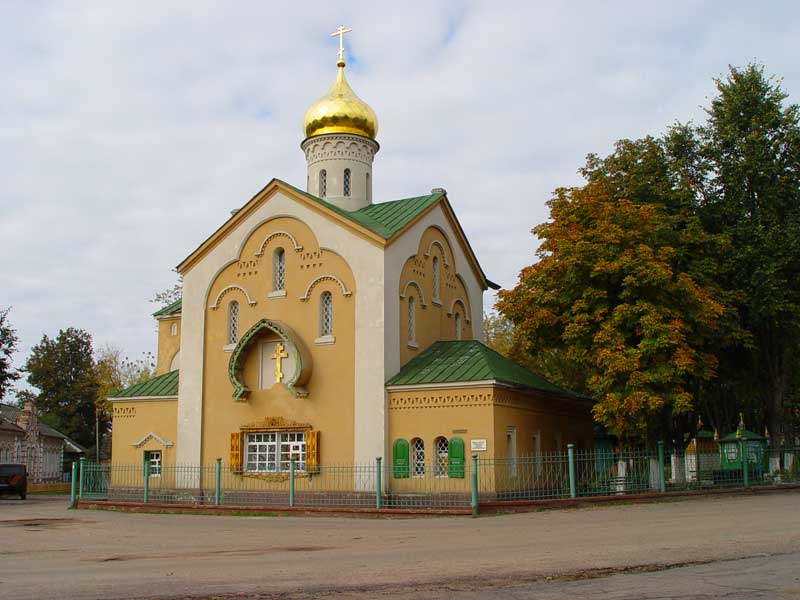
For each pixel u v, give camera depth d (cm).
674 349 2791
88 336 9738
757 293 3278
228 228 3491
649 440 3209
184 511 2847
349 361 3122
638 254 2812
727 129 3459
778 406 3603
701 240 3222
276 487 3180
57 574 1377
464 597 1086
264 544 1803
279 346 3269
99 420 9594
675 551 1434
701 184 3547
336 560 1479
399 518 2434
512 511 2420
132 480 3522
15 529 2314
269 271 3384
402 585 1185
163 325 4312
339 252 3216
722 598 1042
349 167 3806
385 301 3098
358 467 3011
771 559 1319
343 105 3803
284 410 3228
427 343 3406
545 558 1406
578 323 2881
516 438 3028
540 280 2975
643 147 3512
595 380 2805
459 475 2852
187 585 1224
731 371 3703
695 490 2770
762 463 3266
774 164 3378
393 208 3572
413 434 2977
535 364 5050
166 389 3609
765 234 3291
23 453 6856
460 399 2914
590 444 3941
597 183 3209
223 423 3366
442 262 3634
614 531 1784
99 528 2312
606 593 1090
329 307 3253
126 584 1244
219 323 3466
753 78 3547
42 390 9388
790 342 3597
